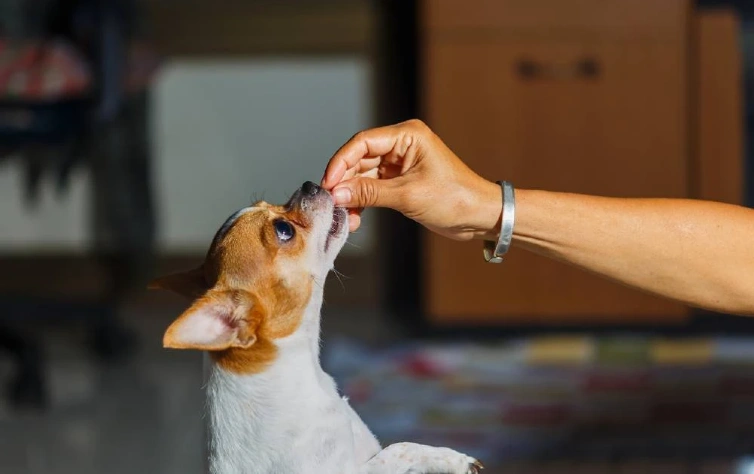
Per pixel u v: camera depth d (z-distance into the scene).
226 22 3.55
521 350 2.78
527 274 2.84
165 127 3.59
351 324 3.21
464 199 1.40
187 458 2.25
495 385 2.52
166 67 3.56
